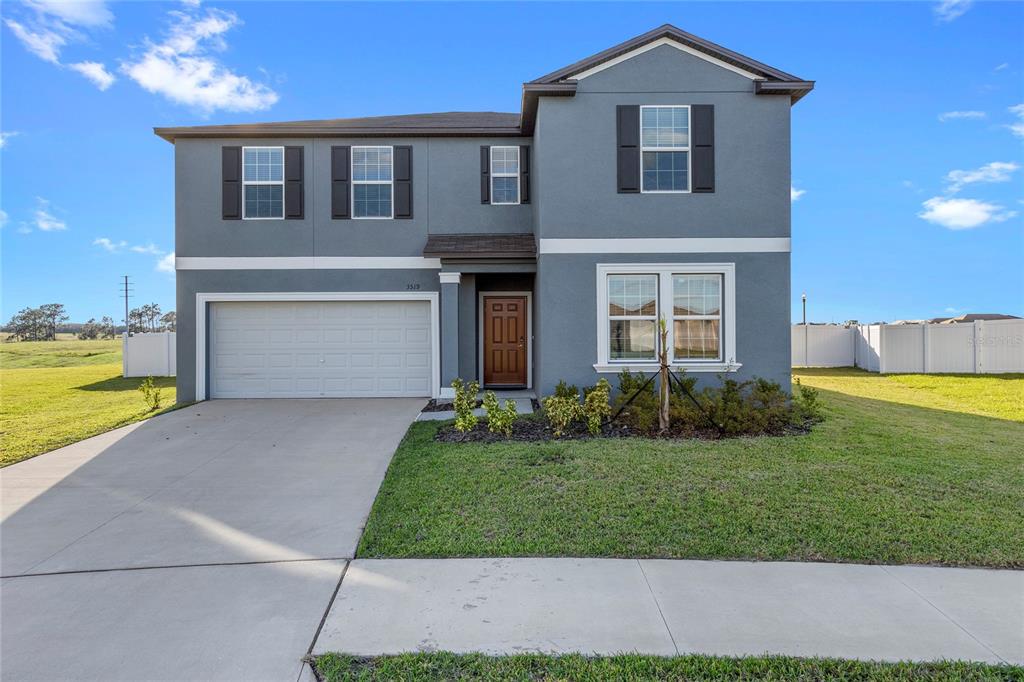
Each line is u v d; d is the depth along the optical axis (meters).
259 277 12.17
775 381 10.25
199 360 12.08
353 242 12.27
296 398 12.25
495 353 13.09
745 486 5.82
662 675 2.92
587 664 3.00
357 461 7.34
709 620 3.45
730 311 10.29
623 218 10.35
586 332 10.35
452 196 12.40
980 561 4.25
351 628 3.41
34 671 3.00
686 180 10.41
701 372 10.30
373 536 4.83
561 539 4.67
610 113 10.36
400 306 12.41
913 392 13.98
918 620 3.45
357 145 12.32
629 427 8.66
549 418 8.81
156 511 5.61
